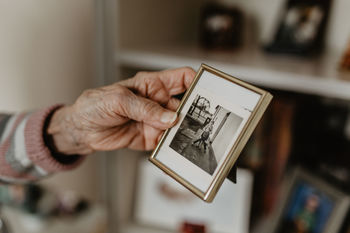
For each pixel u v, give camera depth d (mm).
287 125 833
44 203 831
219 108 444
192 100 469
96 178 941
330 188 772
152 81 550
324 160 850
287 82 643
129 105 484
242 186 888
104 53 797
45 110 589
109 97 493
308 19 853
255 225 902
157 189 949
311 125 878
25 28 700
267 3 996
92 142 583
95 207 888
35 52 729
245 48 959
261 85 859
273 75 651
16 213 815
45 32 735
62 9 752
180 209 935
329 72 670
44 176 643
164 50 832
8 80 697
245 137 412
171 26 979
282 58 812
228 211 902
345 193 746
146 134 601
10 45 683
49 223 816
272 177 882
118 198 915
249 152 880
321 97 893
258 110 408
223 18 902
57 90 794
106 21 765
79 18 782
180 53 808
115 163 887
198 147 445
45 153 583
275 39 866
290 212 841
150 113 471
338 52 915
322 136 874
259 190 906
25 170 619
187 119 465
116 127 573
